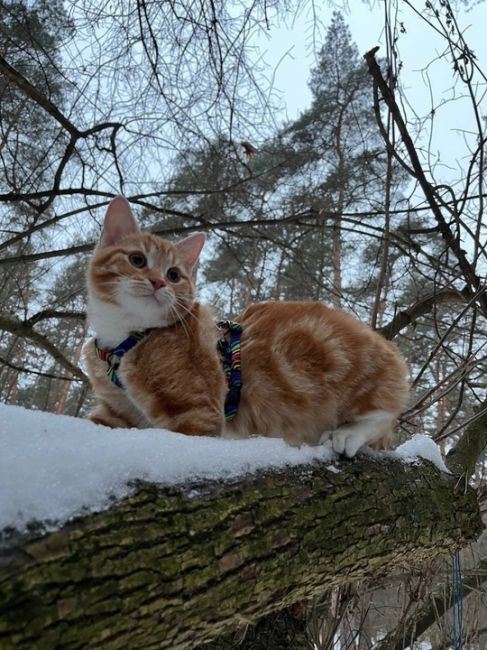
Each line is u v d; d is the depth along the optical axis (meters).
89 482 0.24
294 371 0.46
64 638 0.19
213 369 0.44
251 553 0.28
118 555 0.22
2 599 0.18
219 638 0.50
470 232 0.65
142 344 0.44
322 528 0.33
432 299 0.83
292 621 0.58
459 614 0.54
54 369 2.24
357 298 0.95
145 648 0.23
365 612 0.67
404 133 0.60
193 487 0.28
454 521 0.46
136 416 0.47
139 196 0.88
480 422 0.67
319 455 0.40
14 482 0.22
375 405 0.47
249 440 0.37
